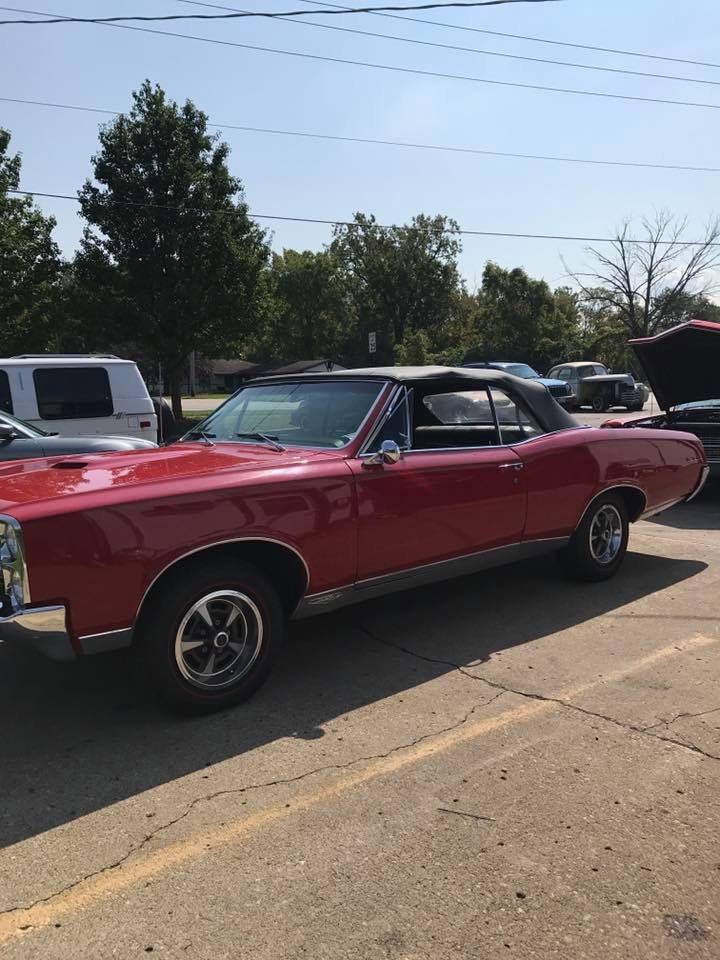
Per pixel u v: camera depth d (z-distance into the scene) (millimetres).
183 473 3434
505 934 2049
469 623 4645
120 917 2133
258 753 3066
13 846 2473
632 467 5340
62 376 9547
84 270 29234
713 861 2352
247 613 3471
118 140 28812
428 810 2643
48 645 2953
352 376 4336
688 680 3748
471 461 4289
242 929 2080
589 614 4785
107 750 3109
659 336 8242
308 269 80312
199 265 29344
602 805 2662
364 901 2186
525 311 58719
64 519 2922
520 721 3320
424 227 78438
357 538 3748
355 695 3615
